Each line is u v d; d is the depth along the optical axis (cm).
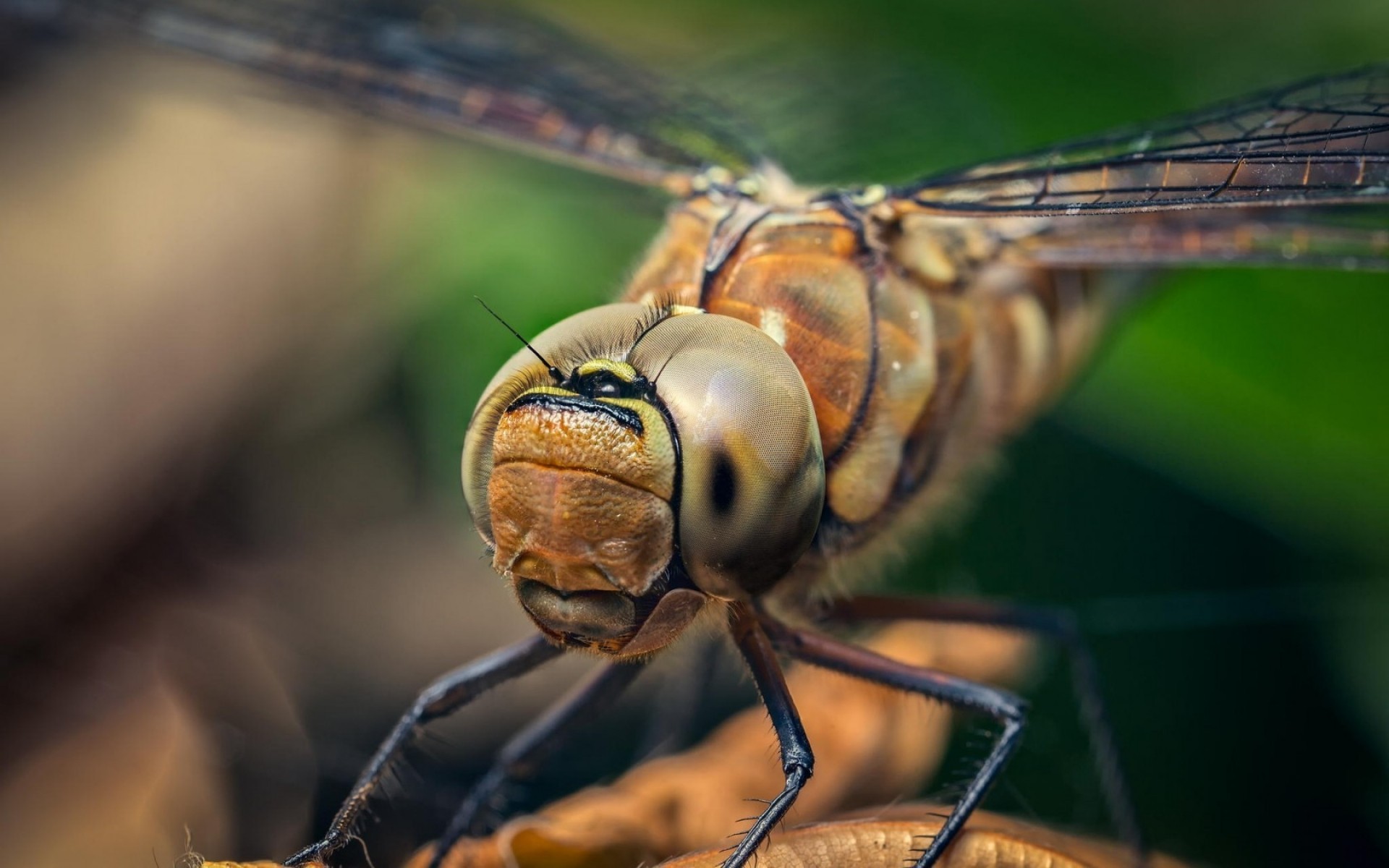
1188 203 9
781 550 9
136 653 12
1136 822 10
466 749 11
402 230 14
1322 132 10
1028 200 10
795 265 9
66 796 11
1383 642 12
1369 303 12
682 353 9
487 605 13
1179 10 14
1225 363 12
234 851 11
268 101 11
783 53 14
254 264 14
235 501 13
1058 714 12
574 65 11
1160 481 13
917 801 10
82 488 13
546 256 13
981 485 11
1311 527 12
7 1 12
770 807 9
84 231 13
